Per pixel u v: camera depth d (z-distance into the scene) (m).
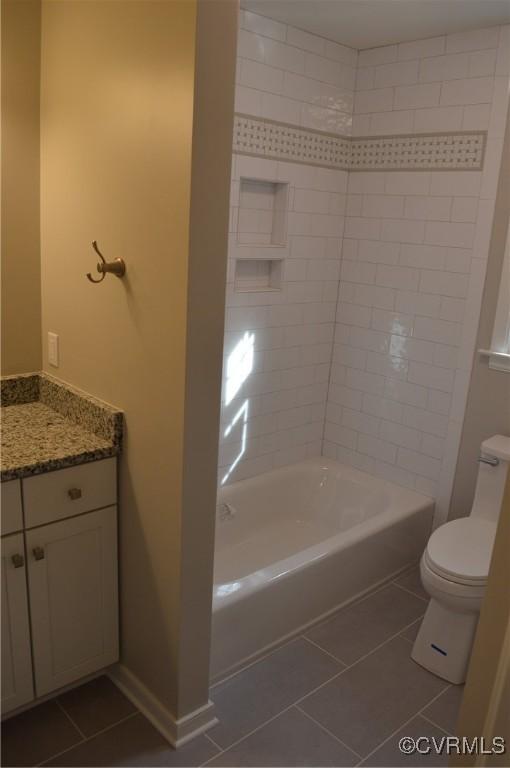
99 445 2.05
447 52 2.87
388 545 3.01
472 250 2.91
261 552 3.20
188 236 1.67
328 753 2.05
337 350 3.54
